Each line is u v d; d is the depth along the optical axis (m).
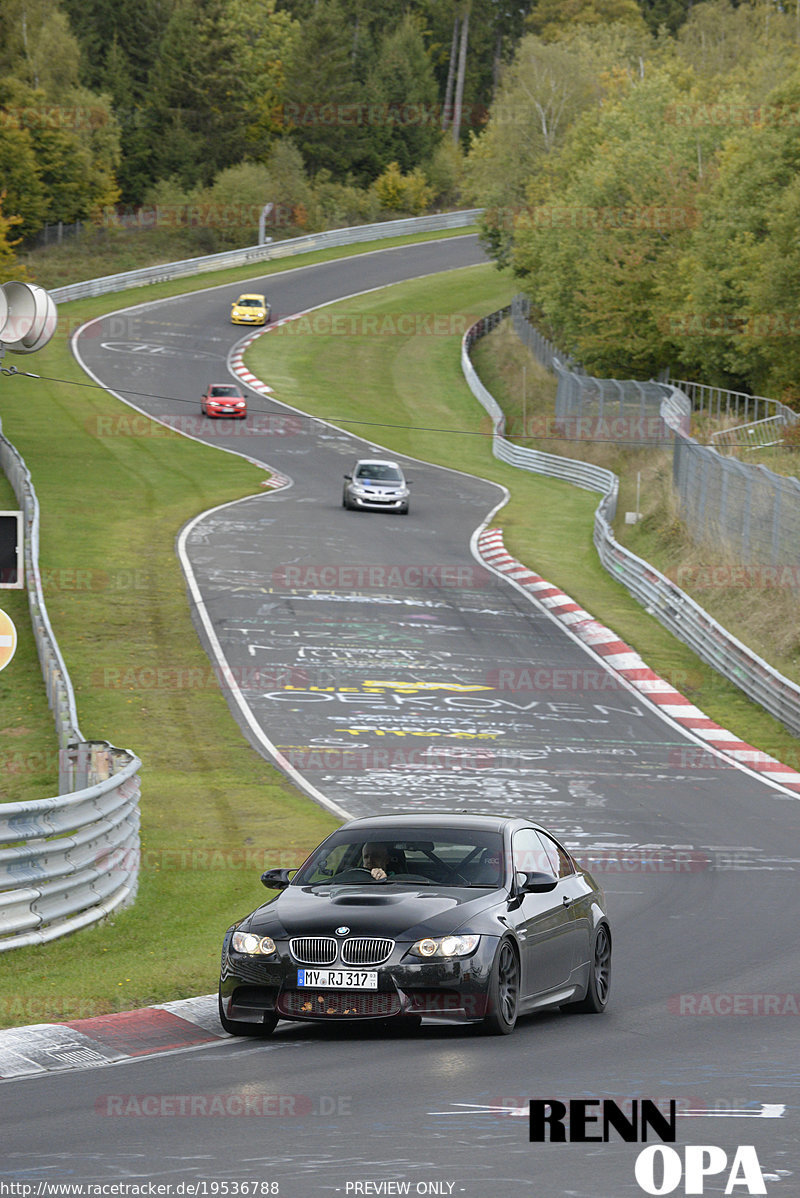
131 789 34.91
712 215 135.00
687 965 28.89
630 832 45.84
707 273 132.25
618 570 93.06
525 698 67.00
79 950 27.97
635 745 60.56
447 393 175.75
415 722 61.66
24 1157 14.92
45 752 54.38
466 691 67.31
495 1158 14.80
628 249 152.50
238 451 133.00
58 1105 17.38
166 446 131.88
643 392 138.25
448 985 21.23
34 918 27.70
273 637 74.00
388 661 71.25
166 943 29.25
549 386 174.38
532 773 54.62
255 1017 21.69
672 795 52.19
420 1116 16.62
